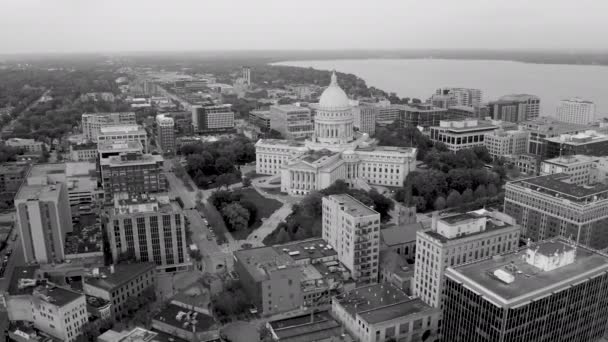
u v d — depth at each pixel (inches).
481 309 7647.6
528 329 7559.1
